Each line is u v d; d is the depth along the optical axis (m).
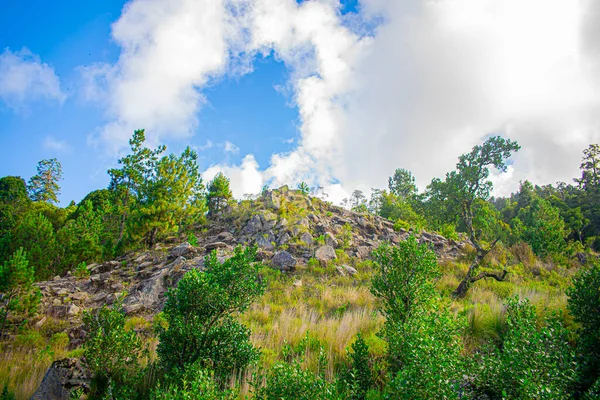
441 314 6.46
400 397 4.50
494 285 14.55
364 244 22.34
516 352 4.86
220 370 6.97
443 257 20.66
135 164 32.16
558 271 18.41
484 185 17.48
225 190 31.98
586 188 60.69
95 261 22.86
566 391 4.73
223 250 19.22
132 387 6.96
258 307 12.31
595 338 5.92
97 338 7.10
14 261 12.73
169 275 16.53
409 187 67.44
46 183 64.75
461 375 4.90
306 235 21.44
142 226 23.02
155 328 7.69
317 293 14.17
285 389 4.81
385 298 7.88
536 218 33.75
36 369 8.55
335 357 7.66
